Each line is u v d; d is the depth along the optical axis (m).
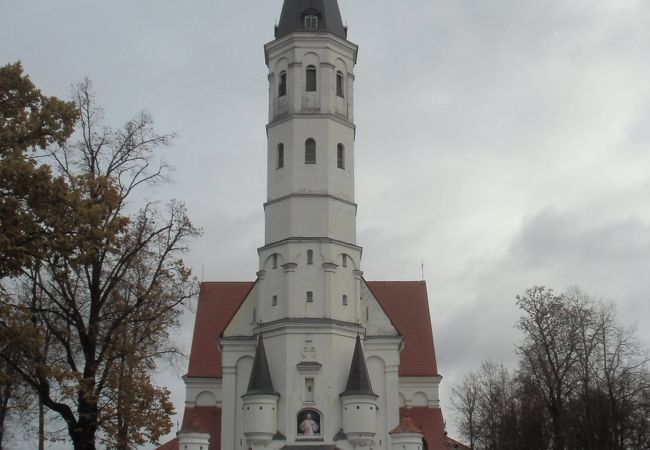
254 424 73.56
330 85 82.88
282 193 80.62
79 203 38.31
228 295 97.31
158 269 47.47
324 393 74.62
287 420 73.94
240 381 79.50
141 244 45.88
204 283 98.19
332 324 76.12
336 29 84.94
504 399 107.06
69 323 43.03
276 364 76.06
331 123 81.88
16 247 35.53
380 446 77.81
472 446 108.00
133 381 44.22
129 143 46.72
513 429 93.50
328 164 80.75
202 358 90.75
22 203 37.25
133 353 44.09
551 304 80.50
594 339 81.44
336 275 78.38
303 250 78.38
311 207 79.56
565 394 79.25
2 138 37.81
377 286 98.62
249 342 80.06
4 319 38.31
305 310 76.81
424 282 99.31
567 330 79.94
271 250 79.62
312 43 83.31
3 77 39.75
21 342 37.41
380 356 80.19
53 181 37.59
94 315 43.91
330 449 73.00
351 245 80.06
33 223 37.16
